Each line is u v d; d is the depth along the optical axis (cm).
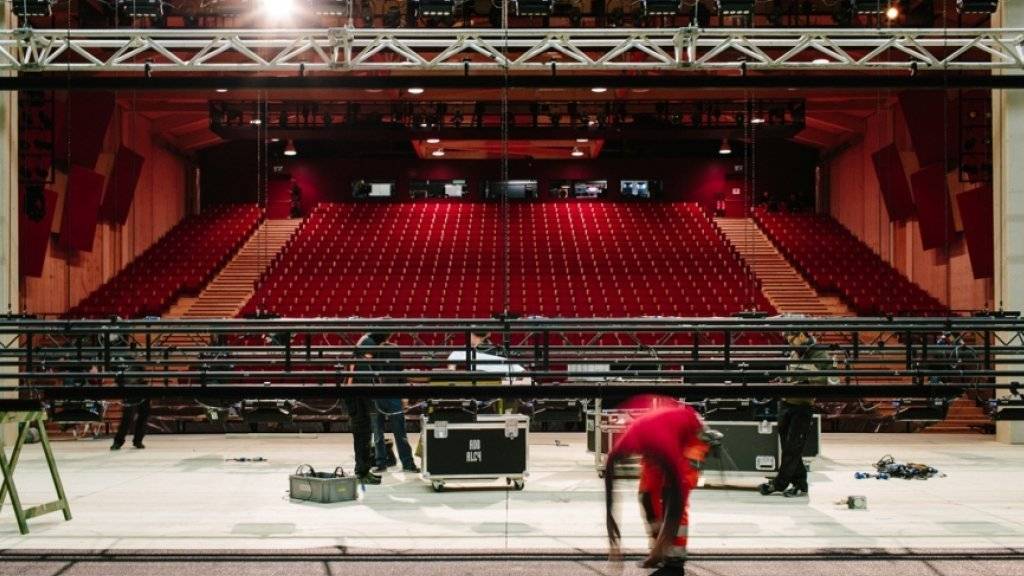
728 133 2114
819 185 2583
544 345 764
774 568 552
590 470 966
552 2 1062
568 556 583
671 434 484
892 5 1623
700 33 1044
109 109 1831
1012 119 1209
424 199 2639
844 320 778
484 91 2019
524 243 2281
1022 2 1170
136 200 2155
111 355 844
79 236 1781
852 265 2103
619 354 949
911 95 1803
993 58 1209
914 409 918
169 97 2022
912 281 1988
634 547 609
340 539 634
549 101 2130
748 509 740
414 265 2148
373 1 1853
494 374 737
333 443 1219
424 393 721
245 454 1104
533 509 745
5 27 1155
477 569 552
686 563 564
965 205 1573
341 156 2620
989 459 1049
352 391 720
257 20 1747
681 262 2158
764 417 842
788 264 2183
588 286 1980
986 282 1634
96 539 634
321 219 2448
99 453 1114
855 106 2086
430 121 2184
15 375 707
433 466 822
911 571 547
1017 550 598
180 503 773
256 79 1033
